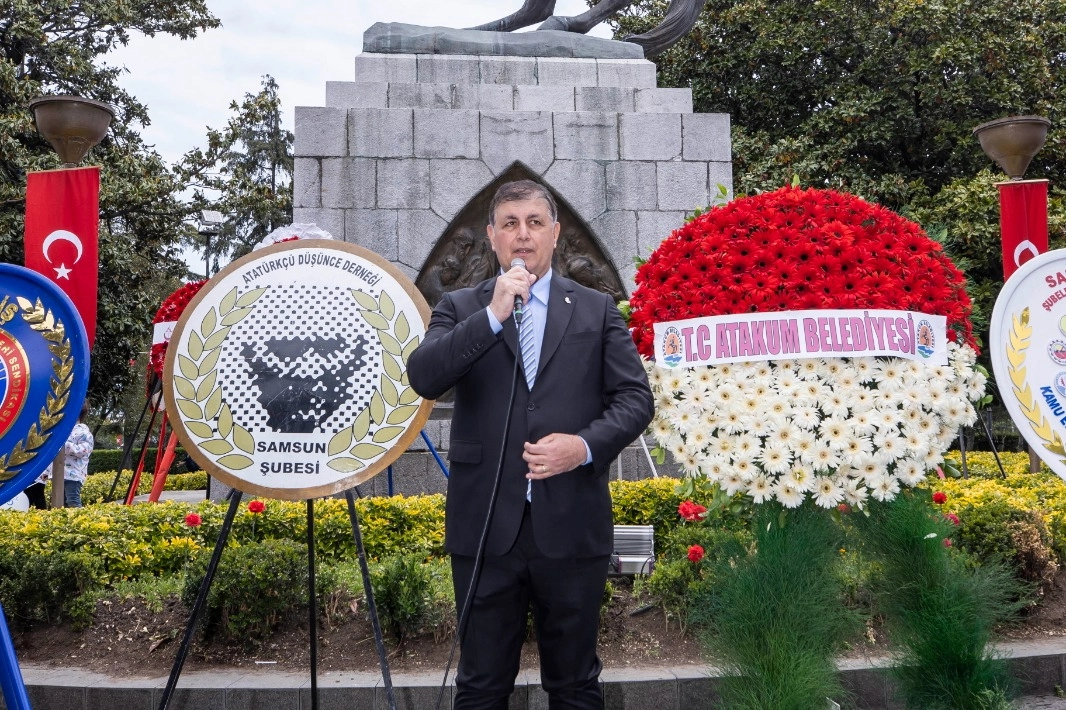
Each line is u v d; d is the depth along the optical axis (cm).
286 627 418
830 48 1620
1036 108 1473
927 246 297
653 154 784
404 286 319
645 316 298
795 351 274
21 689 241
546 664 244
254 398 303
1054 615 437
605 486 248
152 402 692
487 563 240
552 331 248
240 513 533
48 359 256
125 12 1727
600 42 834
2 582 430
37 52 1664
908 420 271
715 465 271
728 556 292
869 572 305
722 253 290
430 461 712
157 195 1656
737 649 273
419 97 775
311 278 318
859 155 1625
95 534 498
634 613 426
